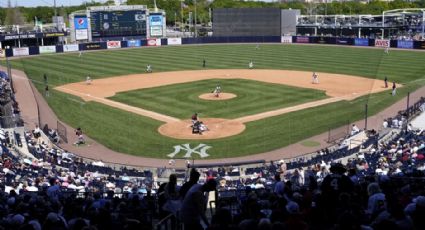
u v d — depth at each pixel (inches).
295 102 2539.4
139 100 2642.7
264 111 2347.4
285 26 6067.9
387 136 1871.3
